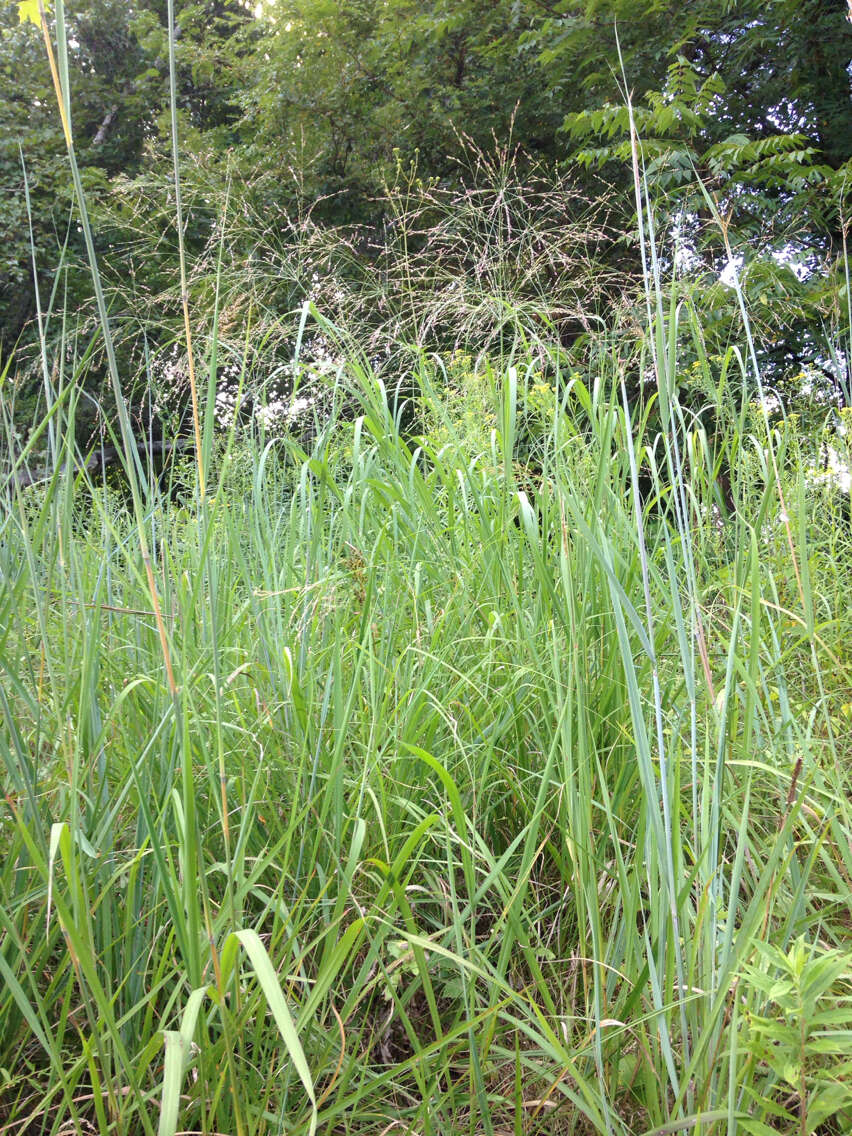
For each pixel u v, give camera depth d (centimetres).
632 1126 125
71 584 162
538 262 273
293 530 207
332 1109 119
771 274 388
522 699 181
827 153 766
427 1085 133
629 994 125
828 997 115
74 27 1431
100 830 135
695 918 127
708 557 234
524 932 146
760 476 233
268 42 1047
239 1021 119
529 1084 132
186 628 150
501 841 181
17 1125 127
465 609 200
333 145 968
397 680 179
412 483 215
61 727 142
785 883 148
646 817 128
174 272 248
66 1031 138
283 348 272
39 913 129
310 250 277
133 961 134
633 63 791
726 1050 117
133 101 1355
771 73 765
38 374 188
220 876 155
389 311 288
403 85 962
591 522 173
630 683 125
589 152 585
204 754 141
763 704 176
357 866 135
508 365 231
